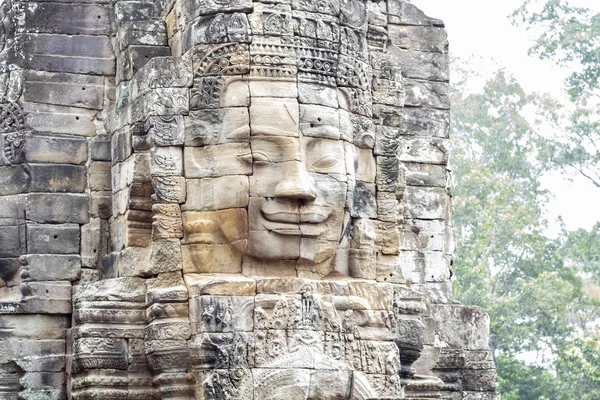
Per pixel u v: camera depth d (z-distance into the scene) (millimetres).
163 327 17484
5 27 19578
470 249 36094
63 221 18922
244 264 17734
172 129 17812
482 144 41094
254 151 17625
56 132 19078
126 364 17906
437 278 21516
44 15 19281
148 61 18391
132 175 18078
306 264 17844
